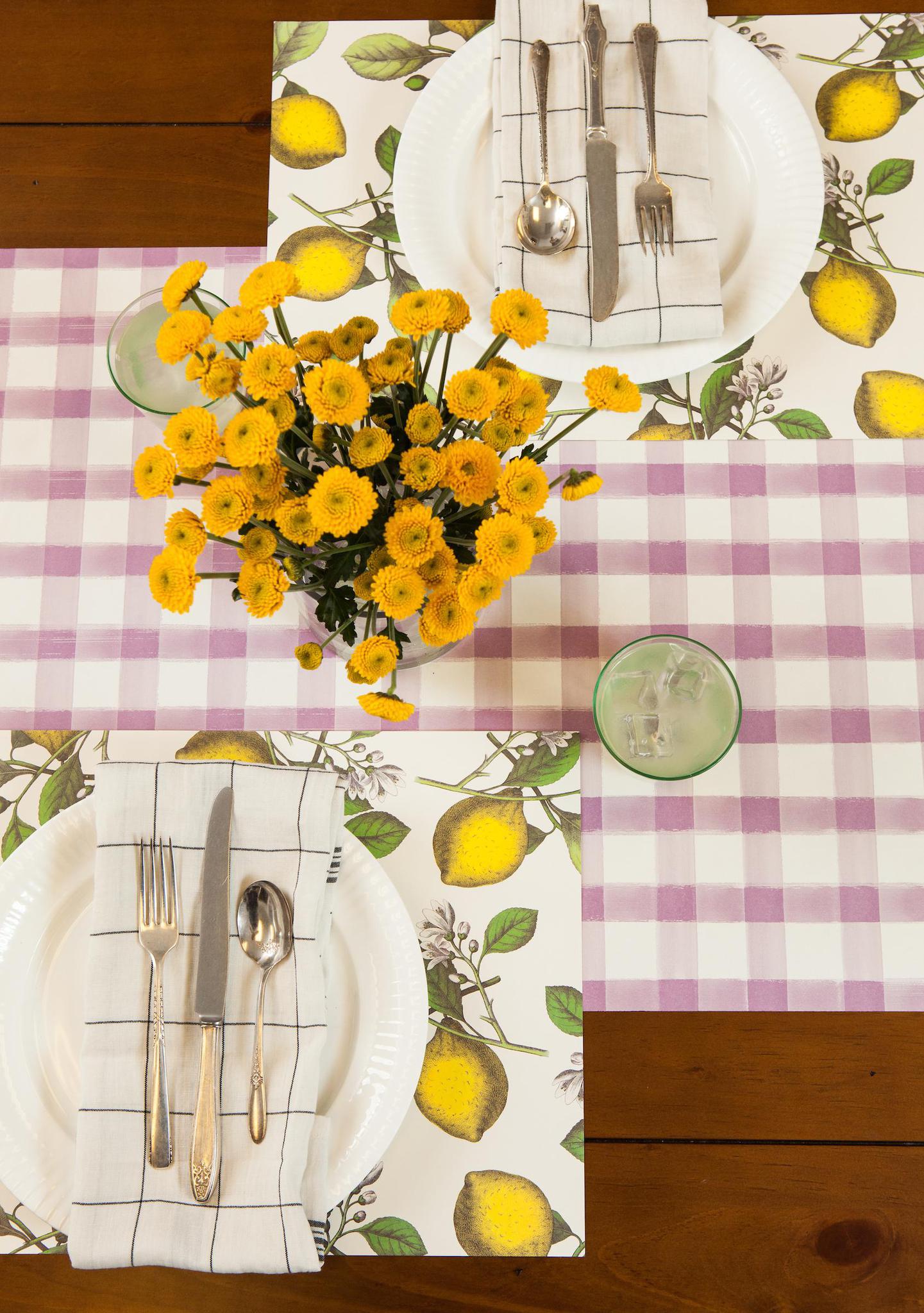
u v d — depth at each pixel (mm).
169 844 706
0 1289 724
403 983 706
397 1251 720
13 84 886
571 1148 731
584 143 796
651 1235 731
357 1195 726
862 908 774
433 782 784
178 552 521
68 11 894
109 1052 672
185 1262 642
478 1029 748
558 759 787
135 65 887
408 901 767
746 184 829
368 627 605
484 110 831
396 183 818
